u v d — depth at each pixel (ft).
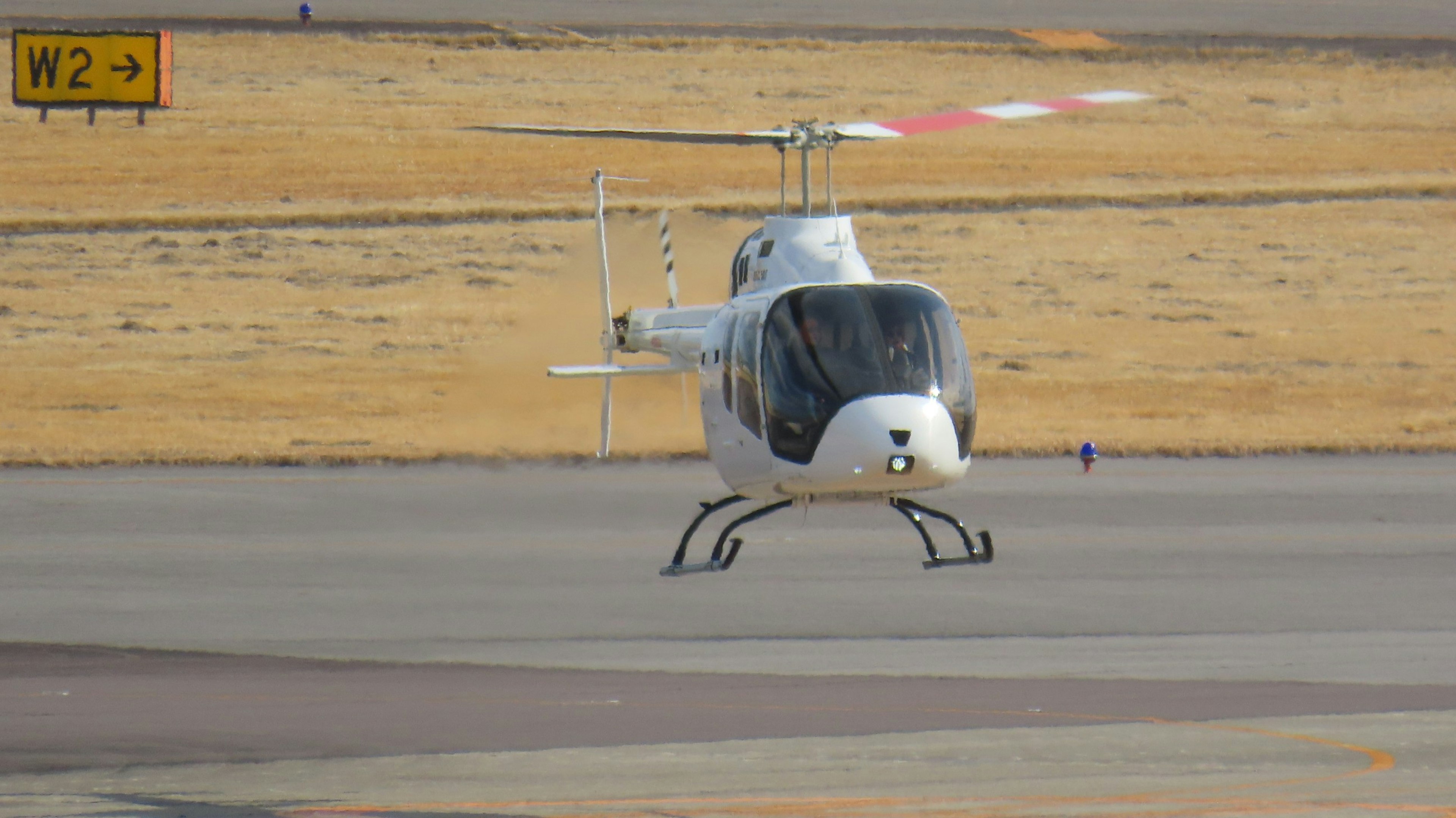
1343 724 143.43
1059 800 115.96
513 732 140.15
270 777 124.77
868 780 122.93
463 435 375.45
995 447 333.83
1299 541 245.04
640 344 274.77
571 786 121.19
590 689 158.71
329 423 389.80
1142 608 201.05
